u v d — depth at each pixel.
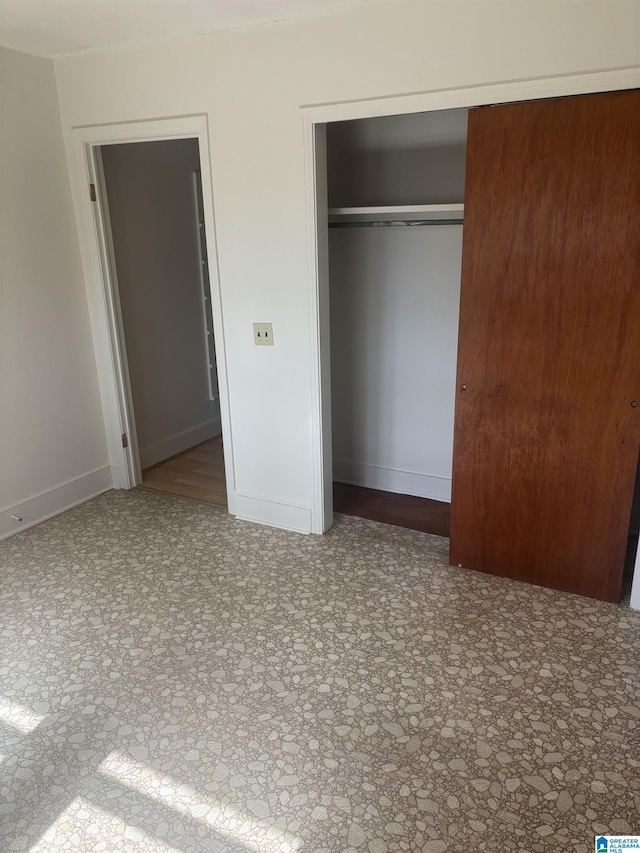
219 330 3.13
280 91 2.62
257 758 1.85
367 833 1.62
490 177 2.32
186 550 3.08
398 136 3.19
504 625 2.45
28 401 3.28
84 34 2.71
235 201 2.88
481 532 2.77
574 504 2.53
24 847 1.59
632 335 2.24
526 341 2.43
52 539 3.22
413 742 1.89
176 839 1.61
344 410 3.80
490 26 2.17
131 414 3.81
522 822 1.64
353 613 2.54
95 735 1.95
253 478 3.32
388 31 2.35
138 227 3.89
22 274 3.15
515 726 1.95
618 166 2.11
